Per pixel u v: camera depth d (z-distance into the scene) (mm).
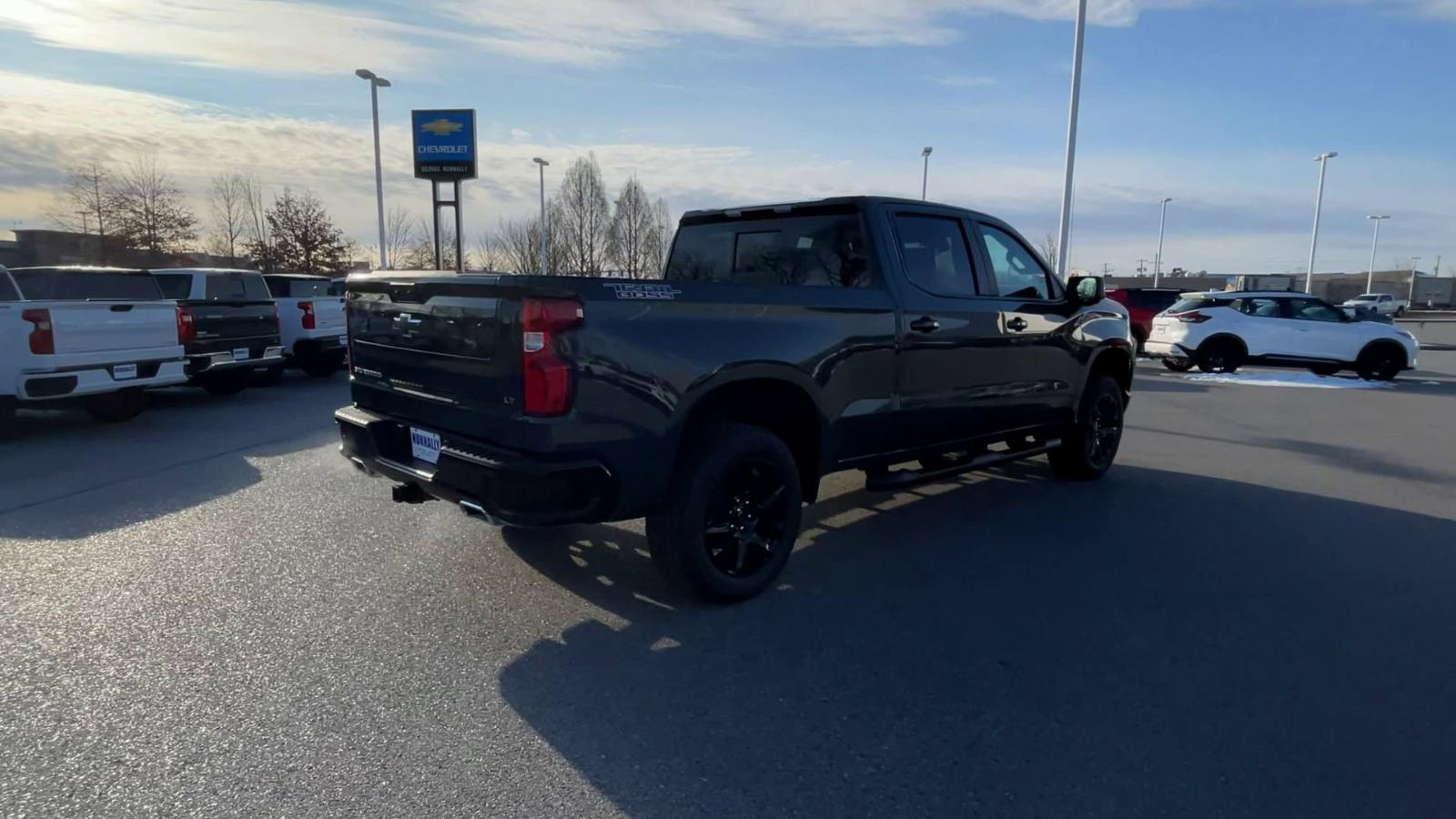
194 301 10727
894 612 4164
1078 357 6430
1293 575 4773
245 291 12664
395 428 4297
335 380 14227
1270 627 4043
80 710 3143
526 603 4199
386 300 4320
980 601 4336
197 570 4633
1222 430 10062
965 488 6816
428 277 3922
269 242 36688
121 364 8930
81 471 7035
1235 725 3143
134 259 33031
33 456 7699
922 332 5020
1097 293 6102
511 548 5027
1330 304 16688
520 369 3482
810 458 4629
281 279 14883
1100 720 3170
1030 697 3336
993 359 5598
